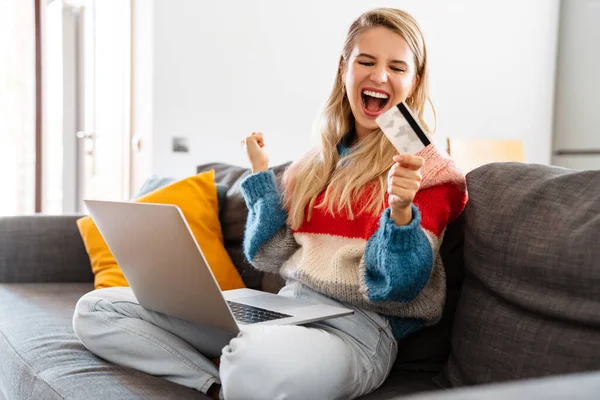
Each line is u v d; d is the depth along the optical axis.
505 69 4.63
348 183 1.38
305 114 3.92
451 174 1.30
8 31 3.49
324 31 3.93
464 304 1.24
